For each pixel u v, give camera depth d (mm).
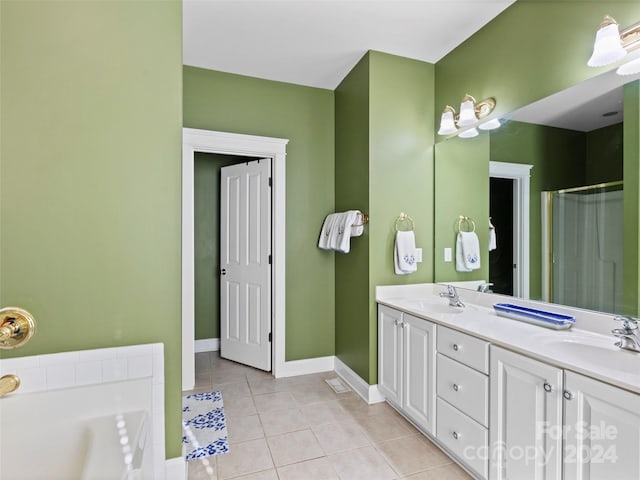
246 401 2428
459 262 2365
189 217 2664
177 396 1560
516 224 1917
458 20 2076
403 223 2506
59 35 1370
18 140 1332
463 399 1614
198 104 2688
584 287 1578
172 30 1527
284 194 2893
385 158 2449
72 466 1251
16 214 1336
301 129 2980
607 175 1477
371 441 1933
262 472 1673
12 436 1251
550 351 1257
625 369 1224
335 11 1987
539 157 1779
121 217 1467
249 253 3100
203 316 3531
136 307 1491
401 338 2131
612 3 1425
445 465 1721
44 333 1369
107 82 1437
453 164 2406
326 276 3070
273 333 2922
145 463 1336
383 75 2441
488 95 2096
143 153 1492
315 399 2463
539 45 1765
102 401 1375
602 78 1484
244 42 2326
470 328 1598
